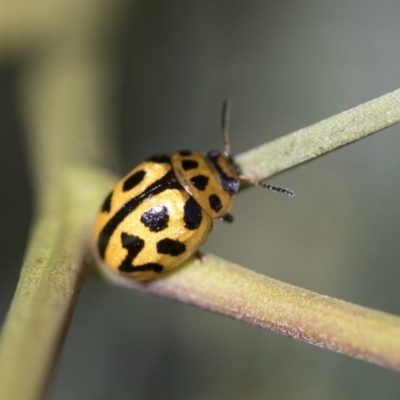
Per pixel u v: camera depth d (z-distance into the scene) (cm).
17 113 7
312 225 7
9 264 7
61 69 6
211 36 7
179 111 7
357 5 7
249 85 7
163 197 5
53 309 5
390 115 5
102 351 7
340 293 7
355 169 7
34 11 7
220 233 7
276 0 7
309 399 6
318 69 7
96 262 5
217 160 6
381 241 7
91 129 6
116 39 7
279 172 5
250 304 5
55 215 6
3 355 5
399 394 6
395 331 5
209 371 7
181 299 5
